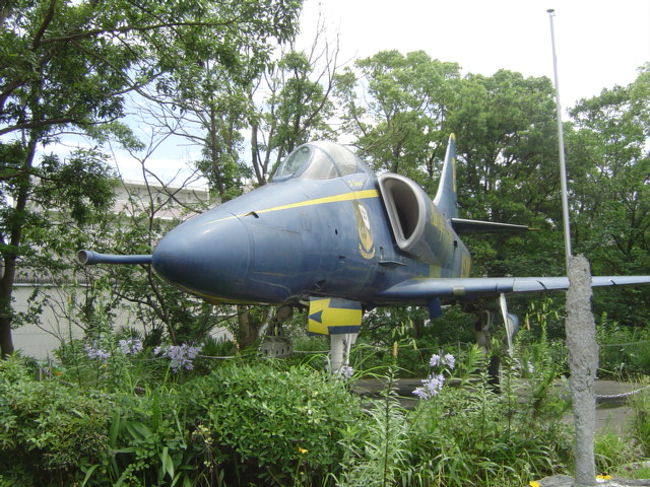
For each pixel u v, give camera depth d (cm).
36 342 1725
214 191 1395
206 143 1344
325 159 758
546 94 2447
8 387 399
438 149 2422
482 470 466
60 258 1247
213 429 428
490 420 490
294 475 413
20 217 1223
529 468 459
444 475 436
